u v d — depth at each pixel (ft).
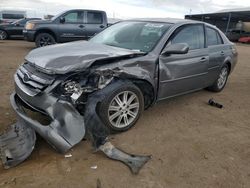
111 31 15.65
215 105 16.51
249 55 49.57
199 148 11.09
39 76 10.36
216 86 19.06
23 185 8.22
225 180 9.11
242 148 11.39
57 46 13.08
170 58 13.12
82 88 9.96
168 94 13.88
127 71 11.05
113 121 11.50
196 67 15.12
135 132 12.03
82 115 10.34
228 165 10.01
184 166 9.73
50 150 10.18
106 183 8.54
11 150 9.73
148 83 12.25
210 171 9.56
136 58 11.68
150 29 14.23
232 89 21.16
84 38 37.19
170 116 14.33
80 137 9.68
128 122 11.98
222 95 19.15
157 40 13.20
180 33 14.19
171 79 13.44
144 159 9.87
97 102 10.34
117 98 11.19
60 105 9.65
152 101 13.09
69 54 11.22
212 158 10.40
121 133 11.83
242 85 22.81
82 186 8.34
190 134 12.33
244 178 9.30
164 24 14.47
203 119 14.30
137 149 10.64
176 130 12.63
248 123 14.24
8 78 20.20
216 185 8.84
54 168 9.12
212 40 17.42
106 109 10.78
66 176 8.75
